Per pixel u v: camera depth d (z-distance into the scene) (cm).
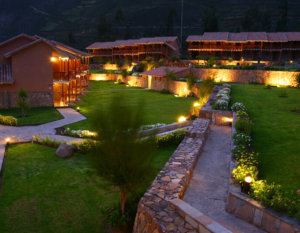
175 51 7475
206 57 5972
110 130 755
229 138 1530
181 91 4300
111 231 860
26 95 2795
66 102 3506
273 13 14488
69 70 3812
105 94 4475
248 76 4166
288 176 918
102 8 19650
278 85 3712
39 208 1002
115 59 8219
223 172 1069
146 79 5397
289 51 6172
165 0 19225
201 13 17275
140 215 749
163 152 1526
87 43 14388
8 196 1084
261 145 1263
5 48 3331
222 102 1983
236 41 6047
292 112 1944
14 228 886
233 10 16225
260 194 708
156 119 2511
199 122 1730
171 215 685
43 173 1309
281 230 619
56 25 18088
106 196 1086
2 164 1423
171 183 880
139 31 15450
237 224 701
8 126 2314
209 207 799
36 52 3200
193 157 1133
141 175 782
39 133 2083
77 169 1361
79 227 897
